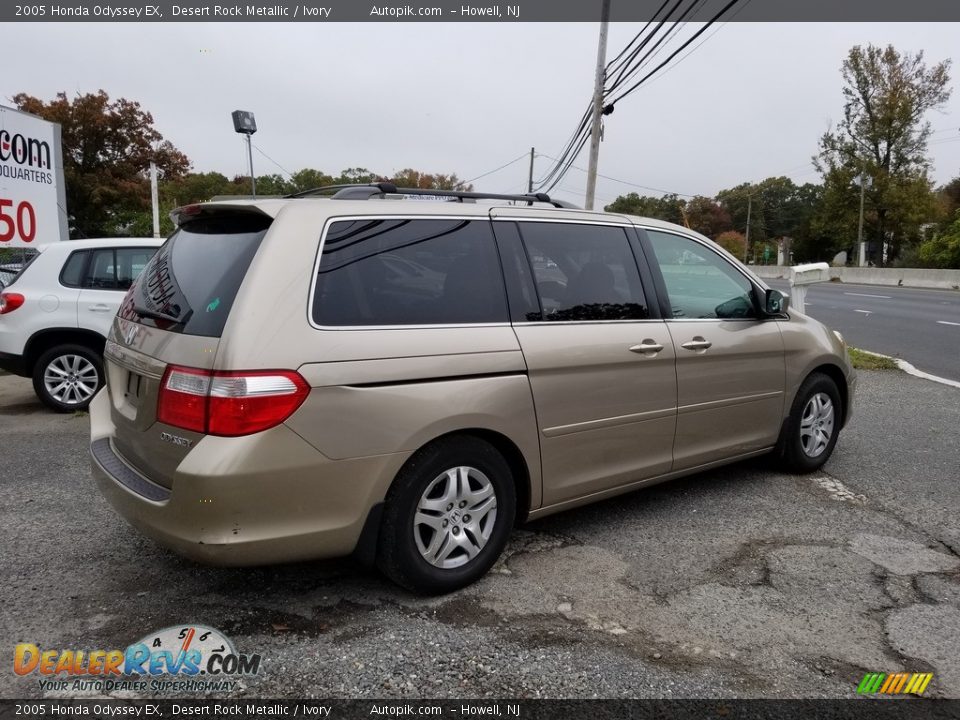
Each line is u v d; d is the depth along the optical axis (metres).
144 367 3.05
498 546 3.42
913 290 30.69
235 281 2.89
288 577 3.43
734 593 3.36
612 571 3.56
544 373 3.47
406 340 3.06
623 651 2.87
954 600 3.33
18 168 10.38
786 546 3.89
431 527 3.17
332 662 2.76
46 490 4.64
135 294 3.61
